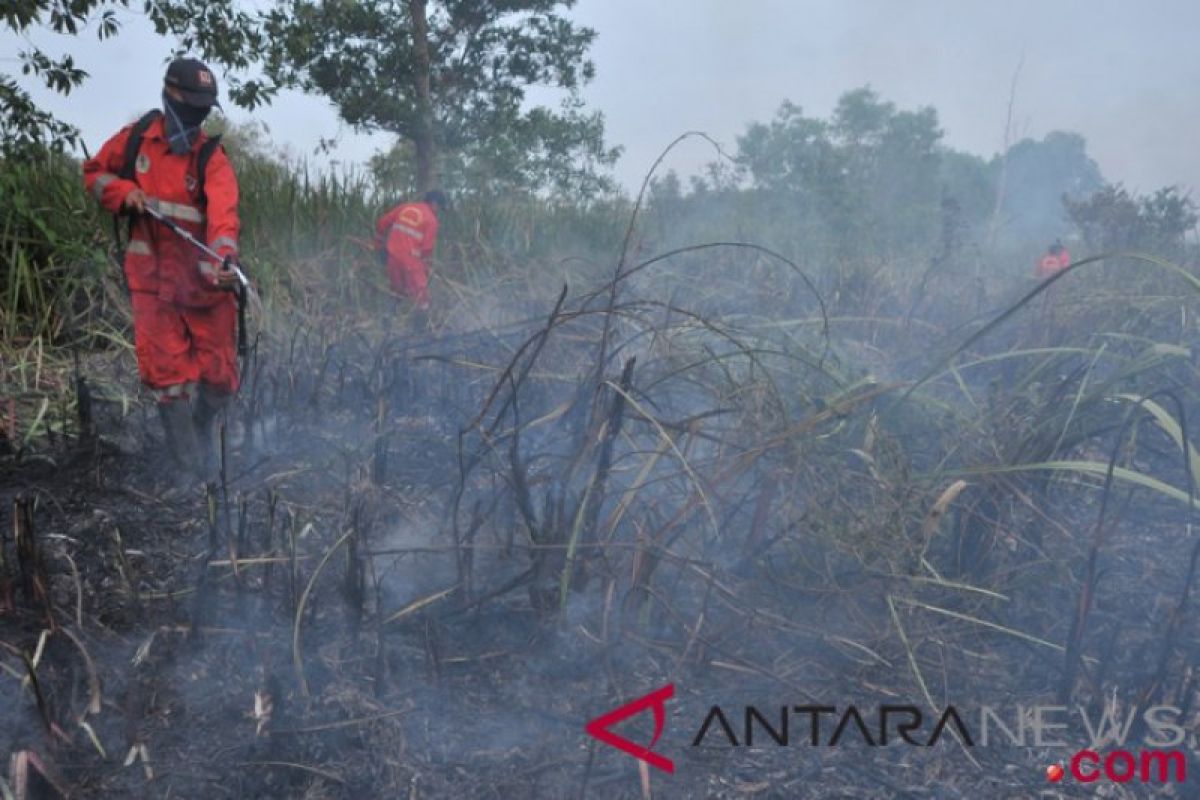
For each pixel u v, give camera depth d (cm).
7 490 327
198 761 204
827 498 283
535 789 202
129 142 345
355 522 250
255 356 401
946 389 401
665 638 253
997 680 246
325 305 591
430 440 378
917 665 249
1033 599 280
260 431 399
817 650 254
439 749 212
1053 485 309
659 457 267
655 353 371
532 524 264
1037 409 319
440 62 2030
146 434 386
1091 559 233
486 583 275
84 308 516
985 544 275
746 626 257
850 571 270
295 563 254
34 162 711
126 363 474
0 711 211
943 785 210
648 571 248
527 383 376
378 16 1845
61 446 371
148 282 346
